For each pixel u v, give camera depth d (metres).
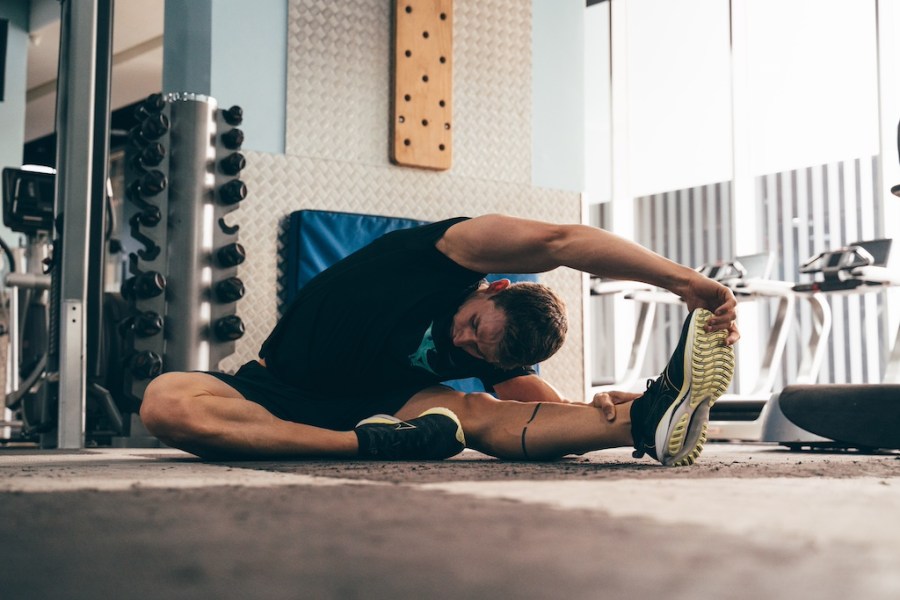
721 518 1.00
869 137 6.64
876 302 6.89
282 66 4.23
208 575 0.67
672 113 7.98
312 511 1.05
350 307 2.30
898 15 6.46
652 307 6.29
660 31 8.09
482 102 4.75
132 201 3.75
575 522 0.95
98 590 0.62
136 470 1.83
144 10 8.79
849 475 1.75
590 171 8.62
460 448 2.26
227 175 3.84
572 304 4.85
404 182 4.50
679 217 8.22
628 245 2.00
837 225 6.99
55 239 3.74
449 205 4.62
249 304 4.05
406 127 4.47
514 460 2.27
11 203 4.98
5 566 0.71
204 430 2.12
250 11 4.17
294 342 2.36
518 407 2.28
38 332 5.45
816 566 0.70
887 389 3.13
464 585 0.62
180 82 4.09
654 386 2.04
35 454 2.91
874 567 0.70
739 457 2.73
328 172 4.30
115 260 10.98
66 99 3.74
